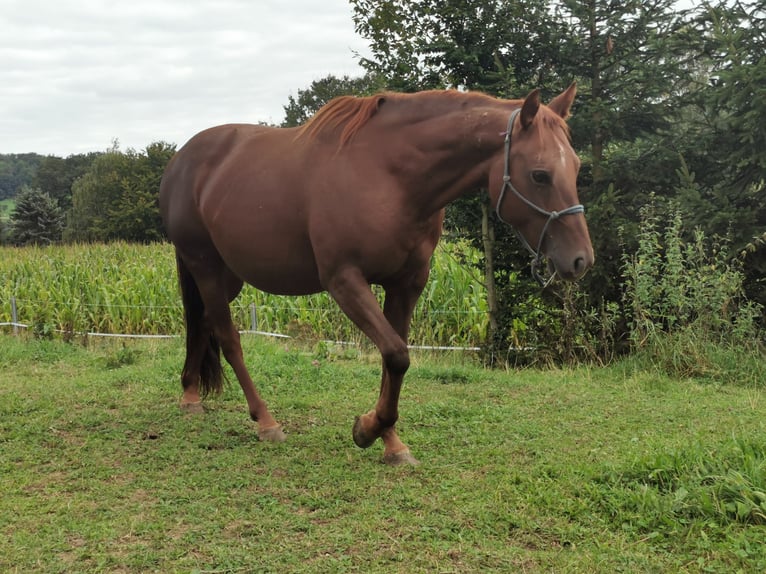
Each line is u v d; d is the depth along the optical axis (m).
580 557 2.61
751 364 5.95
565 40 6.71
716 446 3.60
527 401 5.27
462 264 7.64
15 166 91.50
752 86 5.81
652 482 3.23
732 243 6.21
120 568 2.63
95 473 3.72
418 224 3.56
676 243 6.24
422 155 3.45
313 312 9.20
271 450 4.11
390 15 6.93
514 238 7.09
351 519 3.04
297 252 3.85
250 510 3.17
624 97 6.71
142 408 5.18
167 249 15.87
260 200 3.92
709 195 6.76
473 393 5.59
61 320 10.20
